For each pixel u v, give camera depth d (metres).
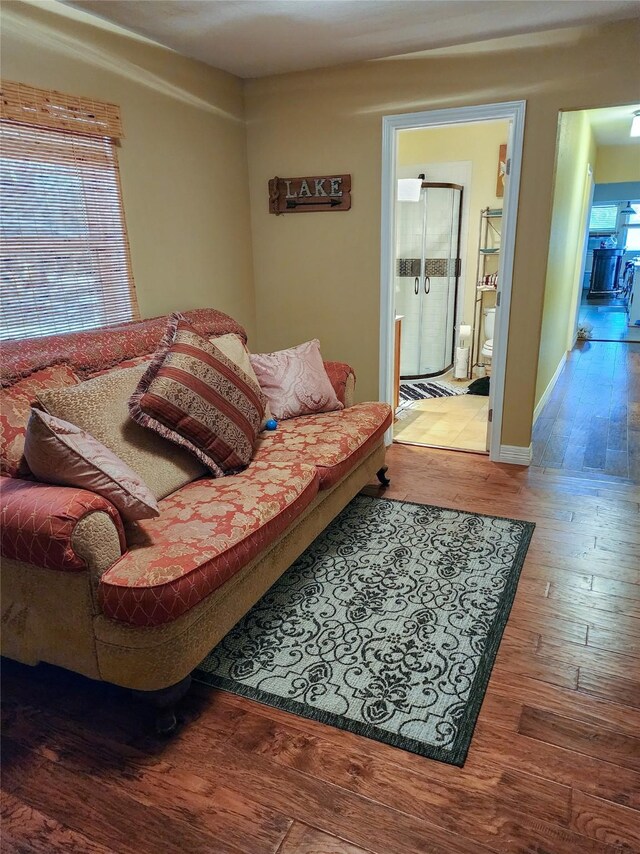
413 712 1.69
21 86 2.25
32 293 2.42
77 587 1.55
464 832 1.33
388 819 1.37
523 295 3.29
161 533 1.71
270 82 3.56
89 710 1.73
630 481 3.27
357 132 3.44
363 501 3.06
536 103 2.99
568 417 4.50
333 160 3.55
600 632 2.00
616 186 8.99
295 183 3.67
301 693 1.77
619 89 2.83
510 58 2.97
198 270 3.43
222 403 2.21
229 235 3.69
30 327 2.43
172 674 1.57
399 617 2.11
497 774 1.48
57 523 1.42
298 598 2.23
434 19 2.65
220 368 2.29
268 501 1.94
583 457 3.65
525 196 3.14
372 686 1.79
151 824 1.37
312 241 3.77
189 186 3.27
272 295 4.00
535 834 1.33
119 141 2.76
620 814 1.37
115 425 1.94
